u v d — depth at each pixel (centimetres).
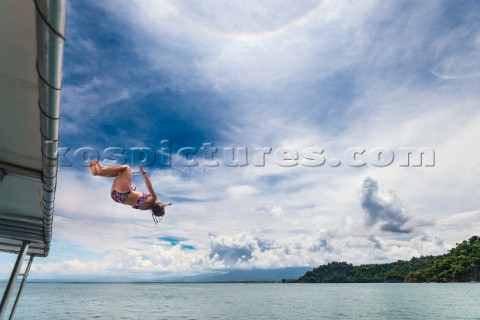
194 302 7238
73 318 3853
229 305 6294
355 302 6588
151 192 501
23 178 500
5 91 359
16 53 321
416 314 4212
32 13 286
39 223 696
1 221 679
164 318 4009
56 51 227
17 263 752
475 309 4722
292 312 4741
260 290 16000
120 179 488
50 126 313
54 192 485
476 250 17612
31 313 4325
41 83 256
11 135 422
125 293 12925
